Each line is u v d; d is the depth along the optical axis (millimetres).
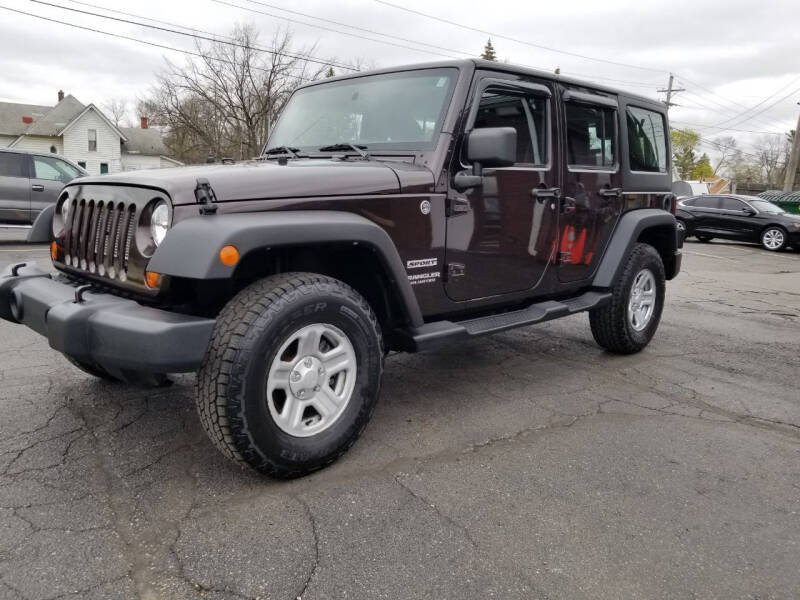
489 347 5078
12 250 10156
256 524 2344
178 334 2289
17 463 2783
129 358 2320
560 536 2324
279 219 2467
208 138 34406
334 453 2764
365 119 3564
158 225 2467
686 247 16203
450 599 1960
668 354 5035
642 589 2035
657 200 5016
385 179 2951
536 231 3770
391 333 3213
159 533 2271
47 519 2338
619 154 4488
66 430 3146
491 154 2969
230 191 2480
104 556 2123
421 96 3387
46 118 43250
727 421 3564
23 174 10828
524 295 3803
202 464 2812
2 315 3027
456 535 2312
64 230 3076
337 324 2695
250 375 2396
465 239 3330
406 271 3062
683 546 2285
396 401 3746
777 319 6750
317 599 1943
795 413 3725
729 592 2033
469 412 3586
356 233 2688
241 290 2621
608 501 2596
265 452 2496
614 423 3479
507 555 2197
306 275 2656
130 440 3045
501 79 3484
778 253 15664
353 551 2193
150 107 37688
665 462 2986
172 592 1955
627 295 4602
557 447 3129
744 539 2344
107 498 2504
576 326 5938
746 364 4797
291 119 4008
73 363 3604
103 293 2672
